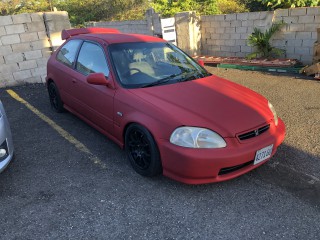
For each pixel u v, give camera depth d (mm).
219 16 9602
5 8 20875
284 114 5148
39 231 2660
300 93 6184
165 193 3131
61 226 2713
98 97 3902
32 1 21656
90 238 2570
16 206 2996
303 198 3004
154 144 3105
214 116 3049
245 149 2947
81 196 3123
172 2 14562
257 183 3260
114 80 3666
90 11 21453
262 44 8602
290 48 8320
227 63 8977
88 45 4363
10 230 2680
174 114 3020
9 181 3426
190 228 2656
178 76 3869
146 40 4312
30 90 7160
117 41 4086
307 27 7793
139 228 2670
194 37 10172
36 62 7672
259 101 3561
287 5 9562
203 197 3055
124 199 3057
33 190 3248
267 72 8023
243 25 9102
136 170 3486
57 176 3498
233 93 3559
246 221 2721
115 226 2699
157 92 3434
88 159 3852
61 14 7707
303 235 2549
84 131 4699
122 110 3469
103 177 3443
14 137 4578
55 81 5109
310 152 3867
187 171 2900
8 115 5535
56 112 5559
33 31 7457
